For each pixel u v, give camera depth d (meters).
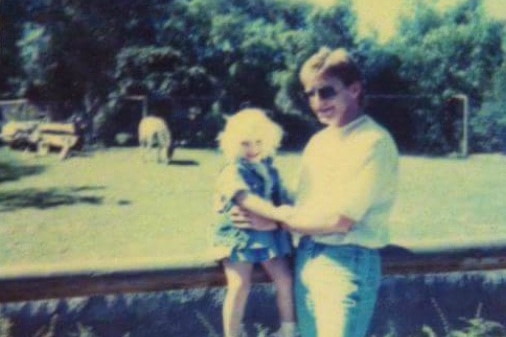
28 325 5.50
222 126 11.17
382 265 3.45
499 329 5.86
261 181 3.43
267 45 11.18
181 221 8.69
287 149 10.84
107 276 3.27
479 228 9.65
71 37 10.16
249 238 3.36
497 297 6.18
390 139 3.36
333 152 3.39
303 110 11.03
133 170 9.64
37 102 10.09
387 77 11.13
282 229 3.47
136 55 10.63
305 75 3.46
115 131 10.41
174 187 9.41
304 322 3.45
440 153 11.09
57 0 10.00
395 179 3.37
